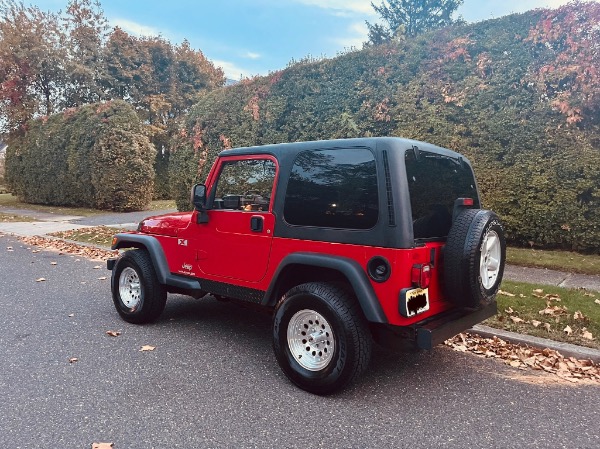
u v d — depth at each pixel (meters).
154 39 31.30
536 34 7.97
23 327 5.07
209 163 12.33
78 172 19.42
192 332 4.96
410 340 3.27
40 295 6.49
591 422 3.18
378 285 3.28
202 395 3.50
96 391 3.54
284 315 3.67
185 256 4.72
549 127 7.85
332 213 3.54
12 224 14.77
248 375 3.88
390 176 3.25
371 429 3.04
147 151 19.31
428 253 3.38
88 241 11.26
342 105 10.08
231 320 5.39
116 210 18.91
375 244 3.28
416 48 9.35
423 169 3.54
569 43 7.66
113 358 4.21
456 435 2.98
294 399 3.45
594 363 4.14
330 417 3.19
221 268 4.36
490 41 8.51
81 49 27.75
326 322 3.44
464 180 4.15
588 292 5.82
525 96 8.09
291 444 2.85
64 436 2.90
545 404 3.43
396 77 9.43
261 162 4.10
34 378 3.76
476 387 3.71
